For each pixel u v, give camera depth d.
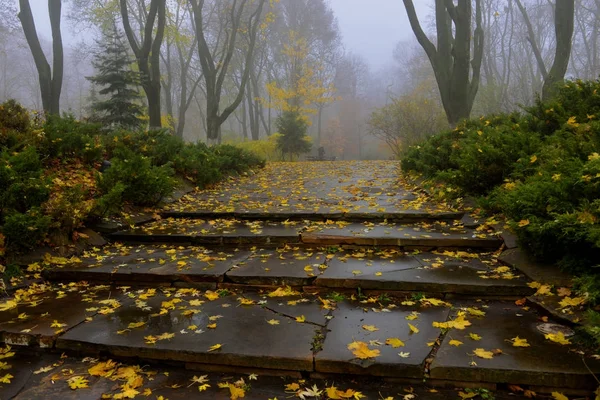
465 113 11.69
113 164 6.00
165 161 7.88
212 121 17.28
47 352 2.76
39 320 3.01
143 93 22.34
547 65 35.50
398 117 23.09
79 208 4.64
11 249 3.90
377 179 9.19
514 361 2.26
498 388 2.22
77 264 4.07
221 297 3.44
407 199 6.34
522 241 3.48
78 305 3.31
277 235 4.63
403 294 3.31
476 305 3.08
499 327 2.69
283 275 3.55
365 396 2.20
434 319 2.88
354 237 4.40
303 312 3.07
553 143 4.63
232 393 2.24
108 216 5.25
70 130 6.91
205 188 8.24
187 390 2.32
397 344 2.51
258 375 2.46
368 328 2.74
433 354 2.40
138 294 3.55
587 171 3.03
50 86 12.48
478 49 13.28
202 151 9.37
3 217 4.09
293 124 23.39
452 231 4.50
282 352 2.47
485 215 4.76
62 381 2.42
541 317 2.79
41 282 3.83
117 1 20.52
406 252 4.22
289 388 2.30
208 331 2.79
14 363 2.64
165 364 2.59
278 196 7.20
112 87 15.70
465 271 3.51
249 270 3.72
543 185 3.31
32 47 12.16
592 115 4.78
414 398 2.18
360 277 3.43
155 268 3.88
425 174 7.40
